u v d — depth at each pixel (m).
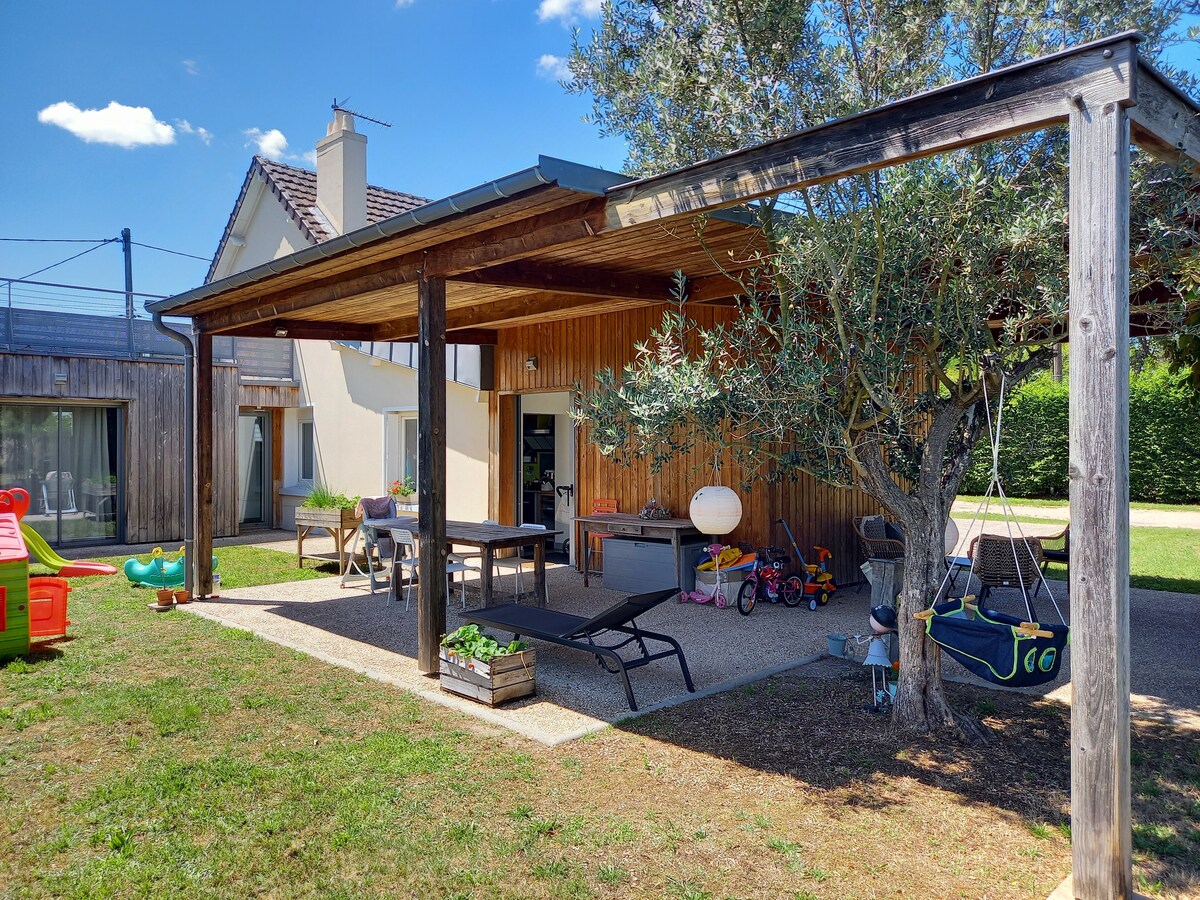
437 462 5.83
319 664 6.14
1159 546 12.89
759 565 8.21
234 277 6.99
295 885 3.09
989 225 4.21
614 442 4.71
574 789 3.90
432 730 4.71
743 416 4.58
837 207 4.55
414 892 3.04
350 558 9.82
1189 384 7.49
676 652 5.46
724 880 3.10
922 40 4.76
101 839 3.43
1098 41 2.67
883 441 4.81
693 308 8.76
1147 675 5.88
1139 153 4.13
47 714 4.95
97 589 9.38
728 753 4.35
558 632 5.37
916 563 4.71
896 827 3.51
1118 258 2.69
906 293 4.47
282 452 16.05
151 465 13.49
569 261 6.40
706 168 3.90
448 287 7.58
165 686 5.55
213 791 3.88
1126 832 2.74
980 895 2.98
